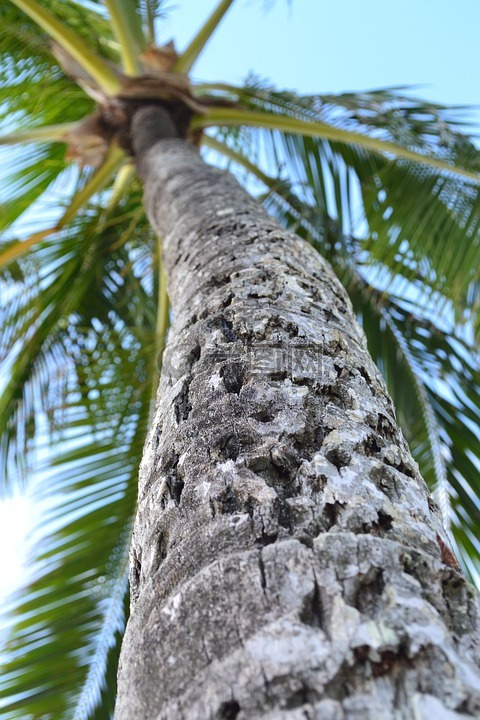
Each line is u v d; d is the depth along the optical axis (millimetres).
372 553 734
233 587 728
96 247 4297
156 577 855
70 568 3135
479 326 3354
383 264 3533
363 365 1241
